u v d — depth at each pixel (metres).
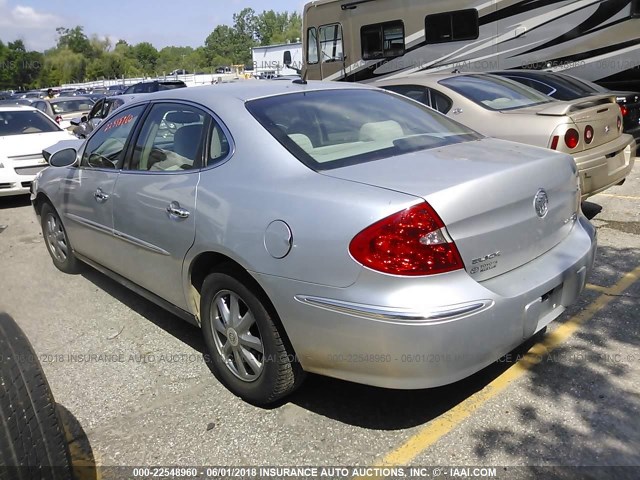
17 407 2.14
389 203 2.48
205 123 3.40
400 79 6.87
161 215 3.45
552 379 3.26
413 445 2.81
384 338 2.46
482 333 2.54
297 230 2.66
